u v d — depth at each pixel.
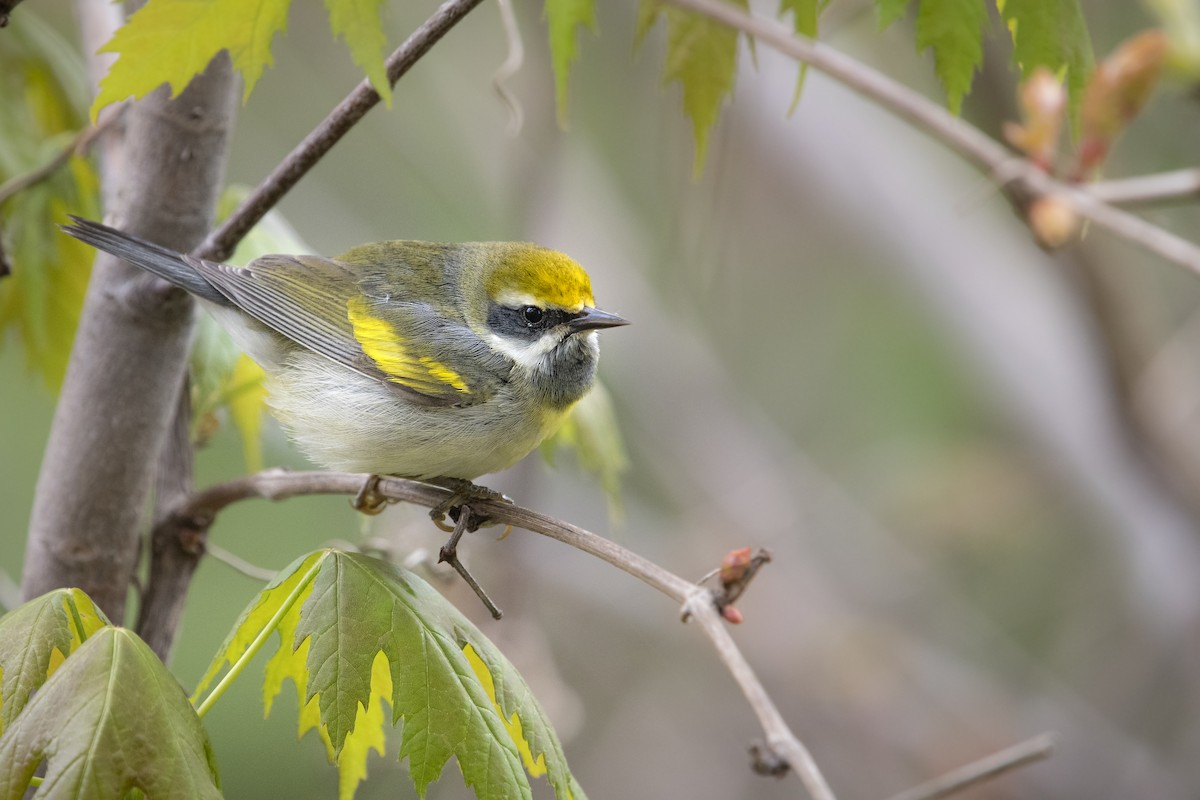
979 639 15.06
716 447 15.00
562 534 5.93
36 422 12.80
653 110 14.70
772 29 6.70
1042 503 15.12
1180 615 13.40
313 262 8.32
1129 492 13.10
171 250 6.54
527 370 8.23
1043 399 13.28
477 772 5.16
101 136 7.49
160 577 7.21
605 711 13.98
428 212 14.58
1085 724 14.18
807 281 15.83
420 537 9.65
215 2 5.22
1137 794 13.46
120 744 4.66
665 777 13.70
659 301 14.56
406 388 7.97
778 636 14.72
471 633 5.55
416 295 8.33
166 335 6.70
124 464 6.75
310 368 7.94
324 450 8.04
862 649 14.56
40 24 8.69
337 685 5.20
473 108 14.40
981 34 5.90
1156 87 7.09
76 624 5.19
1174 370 12.99
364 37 5.19
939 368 15.86
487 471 8.37
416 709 5.20
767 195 14.77
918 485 15.40
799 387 16.09
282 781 11.83
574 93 13.40
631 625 14.34
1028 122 7.31
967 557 15.50
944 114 6.89
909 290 13.94
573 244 13.64
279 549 12.68
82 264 8.27
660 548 14.70
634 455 15.36
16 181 7.44
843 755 14.22
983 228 13.90
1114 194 6.73
